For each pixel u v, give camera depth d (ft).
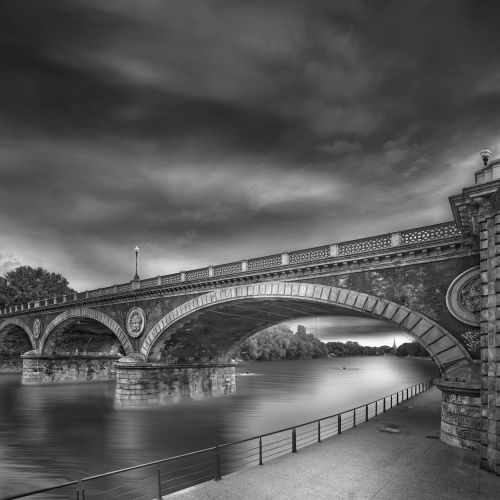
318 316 163.63
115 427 126.21
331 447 74.23
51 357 245.45
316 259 113.50
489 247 67.46
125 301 180.14
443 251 92.99
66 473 86.17
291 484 55.01
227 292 136.98
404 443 77.05
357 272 107.14
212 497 50.55
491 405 63.26
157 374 168.66
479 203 69.72
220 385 199.93
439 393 167.02
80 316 207.10
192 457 95.25
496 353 63.67
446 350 88.94
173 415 144.66
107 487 77.20
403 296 98.07
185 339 174.19
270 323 180.96
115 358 276.62
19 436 115.44
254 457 92.63
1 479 82.79
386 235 102.94
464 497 50.83
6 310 286.46
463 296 88.17
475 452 70.74
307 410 157.69
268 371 443.73
